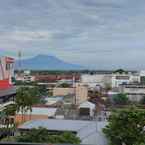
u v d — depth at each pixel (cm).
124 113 2298
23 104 3853
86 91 6956
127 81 12275
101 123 3241
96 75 13975
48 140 2000
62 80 13000
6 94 4184
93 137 2631
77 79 13475
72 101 6278
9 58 5728
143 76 13050
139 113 2270
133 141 2234
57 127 3006
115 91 8825
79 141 2150
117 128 2291
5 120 3588
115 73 14775
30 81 11650
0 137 2812
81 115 4656
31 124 3192
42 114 4428
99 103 6262
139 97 7681
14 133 3044
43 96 6919
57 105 5375
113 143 2314
